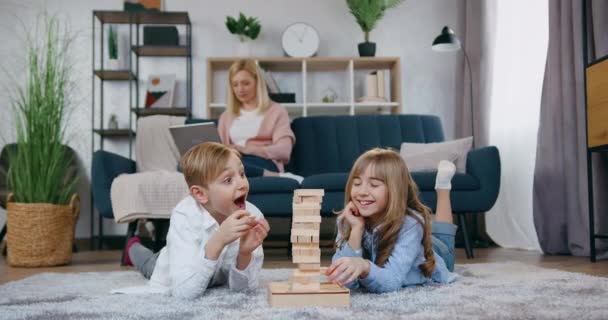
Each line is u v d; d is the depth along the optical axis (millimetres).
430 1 4527
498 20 3891
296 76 4449
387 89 4445
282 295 1288
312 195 1329
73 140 4297
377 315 1160
